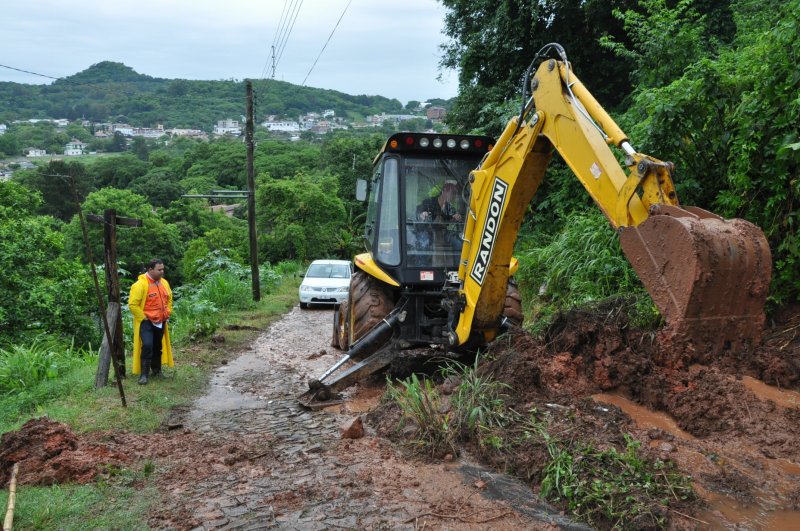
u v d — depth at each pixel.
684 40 9.66
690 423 4.20
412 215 6.91
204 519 3.76
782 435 3.94
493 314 5.78
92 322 19.69
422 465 4.41
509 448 4.27
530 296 9.91
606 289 8.09
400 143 6.91
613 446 4.02
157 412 6.27
